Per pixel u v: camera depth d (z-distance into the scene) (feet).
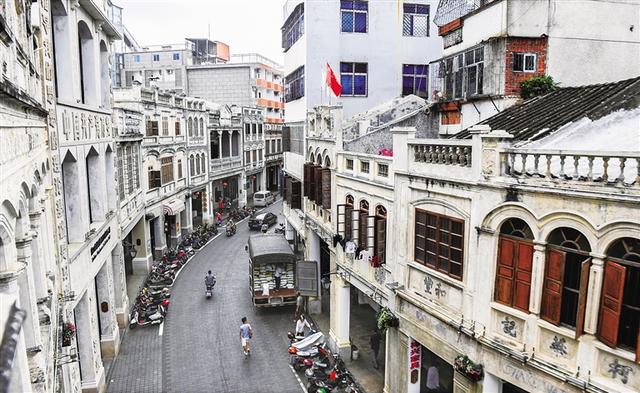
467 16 58.23
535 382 31.81
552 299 30.68
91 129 57.57
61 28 50.08
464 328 37.19
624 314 27.32
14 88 20.40
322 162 70.38
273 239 88.99
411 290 44.62
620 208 26.55
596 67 54.03
